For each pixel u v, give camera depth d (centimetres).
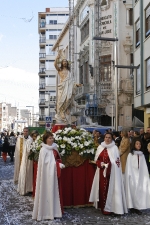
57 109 1278
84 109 3659
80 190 905
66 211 862
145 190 840
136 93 2458
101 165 816
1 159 2512
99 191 841
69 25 4706
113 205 812
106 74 3347
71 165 897
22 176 1075
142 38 2256
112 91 3241
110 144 838
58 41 5688
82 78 4038
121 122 3192
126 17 3225
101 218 793
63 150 883
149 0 2130
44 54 7631
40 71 7569
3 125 14300
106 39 2006
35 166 977
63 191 891
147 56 2164
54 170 782
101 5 3394
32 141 1100
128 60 3203
